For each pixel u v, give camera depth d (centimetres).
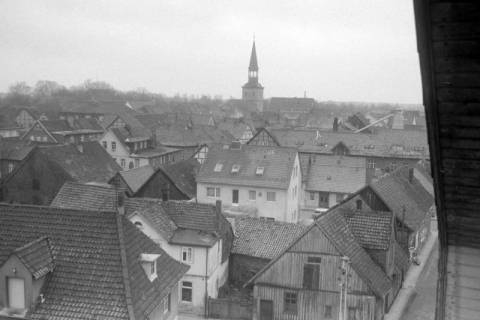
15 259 1972
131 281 2053
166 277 2323
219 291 3803
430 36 558
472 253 908
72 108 14912
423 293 3844
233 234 4053
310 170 6338
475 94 604
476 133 660
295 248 3147
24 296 1986
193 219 3750
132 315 1914
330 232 3170
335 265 3072
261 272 3222
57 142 8856
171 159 9106
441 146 707
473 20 529
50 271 2077
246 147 5916
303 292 3144
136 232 2362
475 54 560
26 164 5109
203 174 5766
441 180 775
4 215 2316
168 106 18662
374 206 4222
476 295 895
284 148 5812
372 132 9000
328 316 3111
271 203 5550
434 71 596
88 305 1969
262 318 3253
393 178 4988
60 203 3909
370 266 3253
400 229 4247
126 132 8575
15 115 13075
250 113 17100
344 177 6197
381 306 3189
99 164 5838
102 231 2197
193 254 3547
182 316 3475
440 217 868
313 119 13212
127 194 5297
